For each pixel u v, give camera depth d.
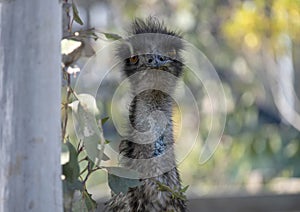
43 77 4.09
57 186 4.14
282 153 15.88
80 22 4.85
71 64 4.70
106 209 5.95
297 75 16.84
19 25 4.10
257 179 15.58
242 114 15.84
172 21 14.93
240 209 12.25
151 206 5.58
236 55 15.96
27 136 4.07
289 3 13.77
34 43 4.09
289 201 12.28
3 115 4.09
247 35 14.54
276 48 14.64
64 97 4.83
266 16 14.32
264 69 16.30
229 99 15.61
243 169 15.60
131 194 5.63
